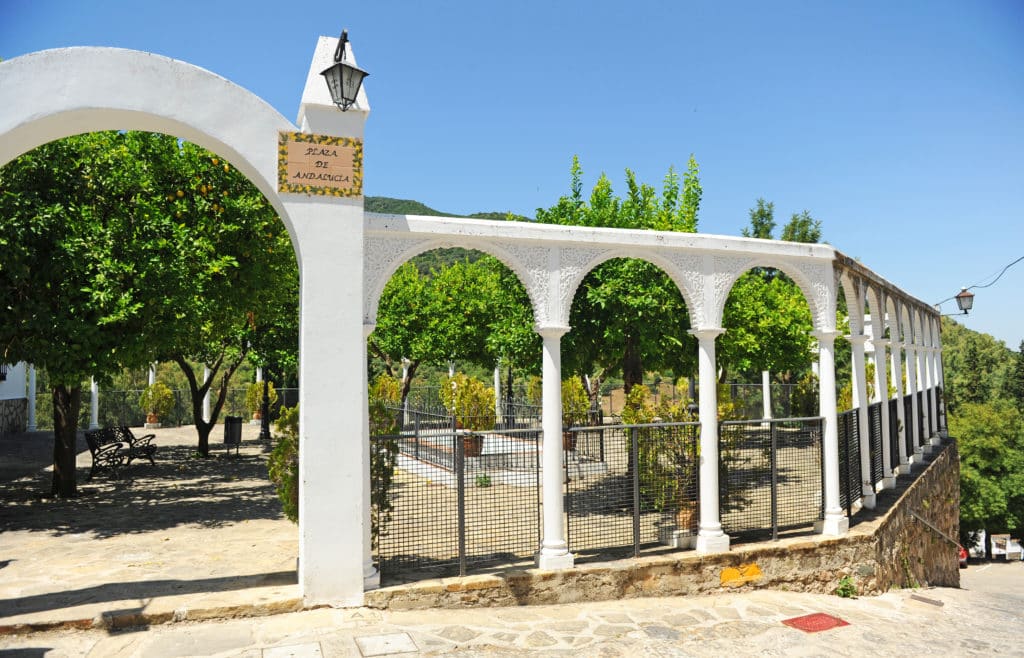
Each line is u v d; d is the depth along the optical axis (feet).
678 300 33.35
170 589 19.88
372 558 21.93
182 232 30.22
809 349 63.21
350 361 19.51
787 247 26.53
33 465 48.49
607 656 17.54
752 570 24.80
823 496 27.61
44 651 16.14
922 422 53.52
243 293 34.81
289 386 84.99
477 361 71.67
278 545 26.32
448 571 21.66
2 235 25.62
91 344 27.71
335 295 19.43
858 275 33.01
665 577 23.31
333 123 19.76
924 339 56.54
